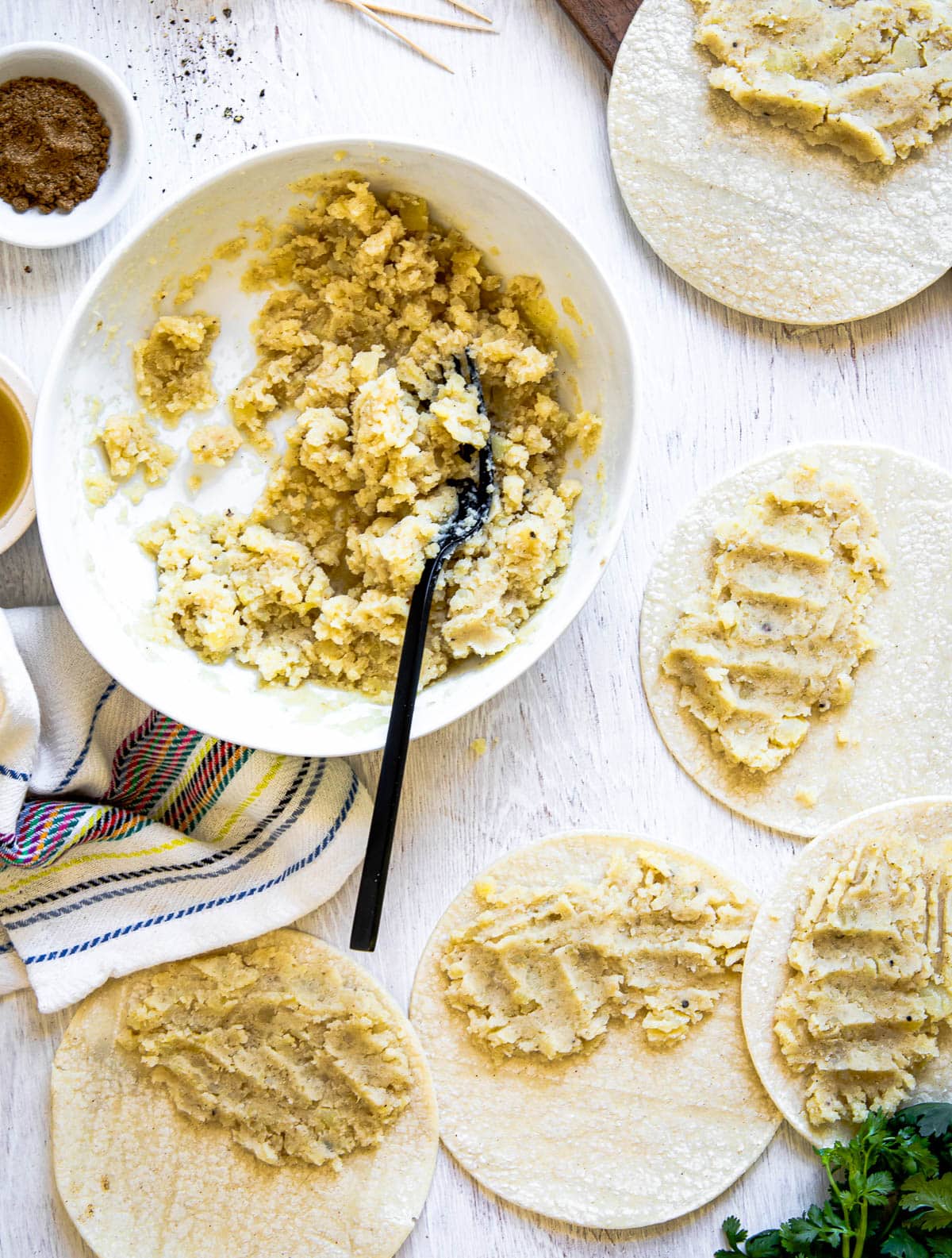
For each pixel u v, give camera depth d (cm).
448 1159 50
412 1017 50
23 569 49
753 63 48
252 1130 50
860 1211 47
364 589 47
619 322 46
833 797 50
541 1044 49
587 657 50
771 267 50
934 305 51
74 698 48
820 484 49
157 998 49
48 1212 50
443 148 45
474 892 49
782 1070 49
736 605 49
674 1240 50
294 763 49
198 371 48
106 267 44
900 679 50
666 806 50
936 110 48
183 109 50
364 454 46
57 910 49
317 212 47
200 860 50
